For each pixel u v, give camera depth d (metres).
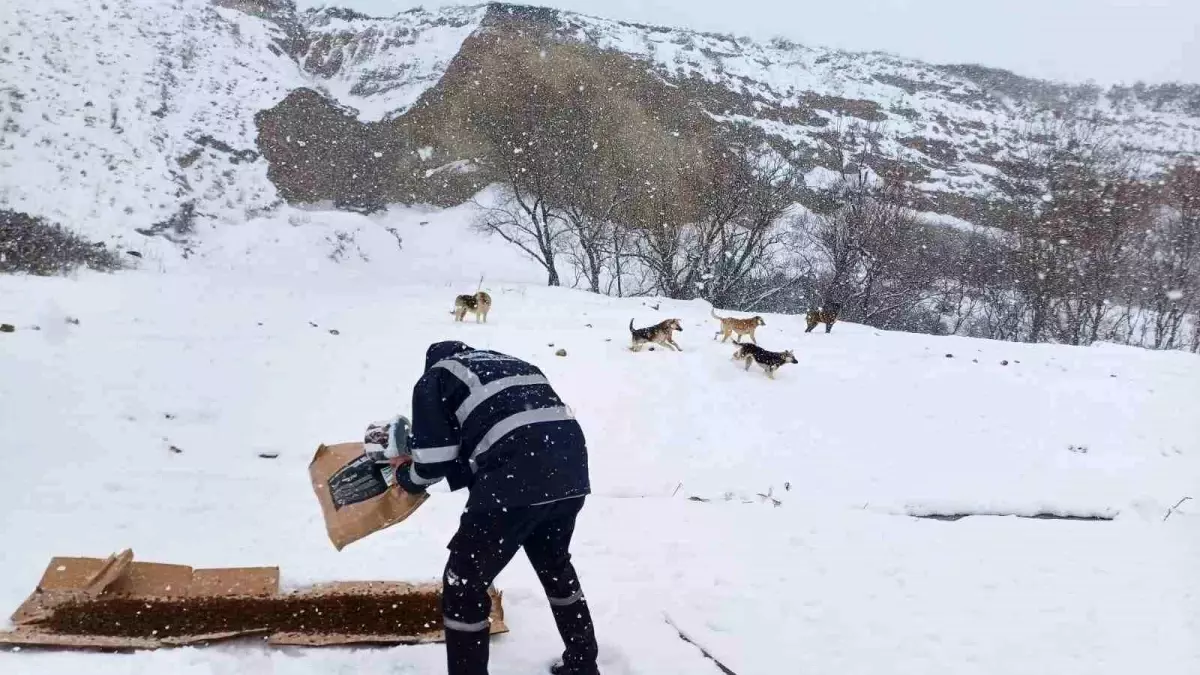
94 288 12.72
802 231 26.98
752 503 6.15
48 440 5.86
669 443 7.55
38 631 3.23
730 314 15.09
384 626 3.55
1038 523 6.16
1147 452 8.28
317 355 9.05
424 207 33.59
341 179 32.34
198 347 8.86
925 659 3.79
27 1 30.48
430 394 2.99
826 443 7.88
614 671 3.49
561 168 25.48
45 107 26.44
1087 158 30.88
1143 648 4.04
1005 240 29.28
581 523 5.28
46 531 4.30
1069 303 26.91
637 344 10.27
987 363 11.20
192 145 28.83
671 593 4.28
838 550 5.16
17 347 7.99
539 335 10.96
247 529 4.63
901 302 24.70
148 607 3.46
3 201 22.23
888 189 25.91
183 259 23.22
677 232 24.39
